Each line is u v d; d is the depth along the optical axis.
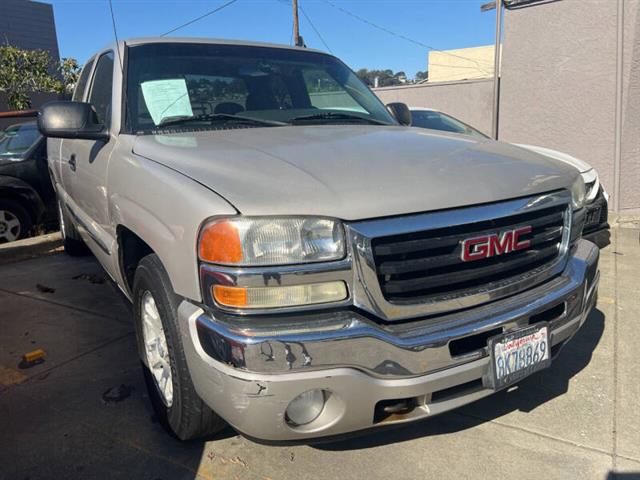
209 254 1.91
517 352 2.24
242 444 2.60
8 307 4.44
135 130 2.93
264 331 1.85
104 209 3.13
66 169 4.29
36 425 2.78
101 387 3.14
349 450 2.55
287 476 2.38
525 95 8.75
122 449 2.58
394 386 1.98
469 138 3.08
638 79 7.56
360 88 3.95
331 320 1.91
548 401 2.95
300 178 2.07
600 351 3.51
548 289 2.39
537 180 2.40
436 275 2.09
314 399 1.98
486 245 2.16
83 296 4.67
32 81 17.11
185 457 2.51
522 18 8.58
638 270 5.19
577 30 8.02
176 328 2.23
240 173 2.13
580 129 8.24
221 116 3.10
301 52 3.88
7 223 6.83
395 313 2.00
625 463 2.45
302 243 1.89
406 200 2.02
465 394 2.19
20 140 7.27
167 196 2.18
